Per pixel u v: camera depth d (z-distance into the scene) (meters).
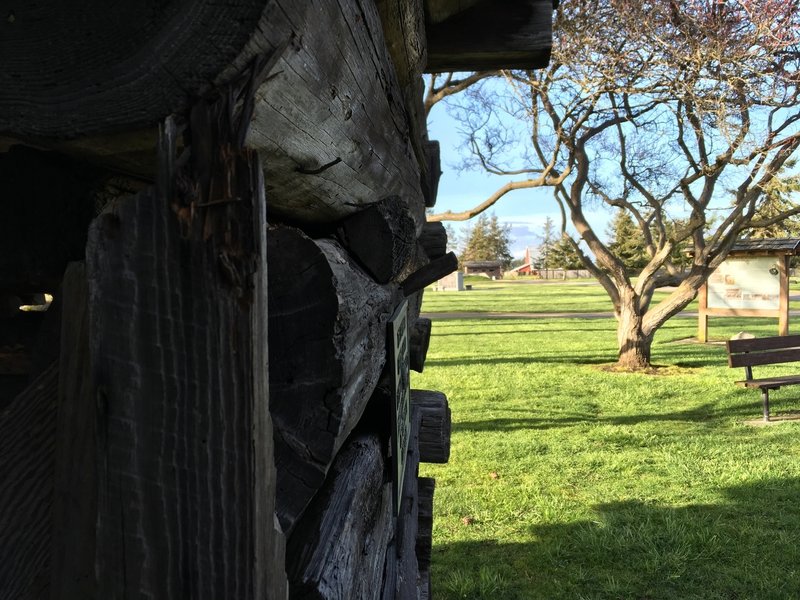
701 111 8.47
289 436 0.92
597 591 3.46
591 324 19.58
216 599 0.69
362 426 1.64
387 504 1.76
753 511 4.42
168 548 0.70
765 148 9.27
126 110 0.72
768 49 8.05
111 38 0.70
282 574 0.78
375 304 1.31
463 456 5.96
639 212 12.16
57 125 0.76
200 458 0.69
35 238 1.05
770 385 6.96
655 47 8.58
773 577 3.50
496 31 2.20
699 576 3.54
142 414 0.70
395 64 1.63
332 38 0.88
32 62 0.73
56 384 0.83
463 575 3.64
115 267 0.69
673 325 18.55
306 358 0.92
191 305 0.68
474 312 25.66
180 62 0.68
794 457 5.62
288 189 1.13
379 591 1.49
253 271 0.66
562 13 8.55
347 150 1.16
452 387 9.59
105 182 1.06
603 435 6.63
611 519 4.34
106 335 0.70
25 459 0.81
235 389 0.67
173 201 0.67
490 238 101.62
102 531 0.72
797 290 35.09
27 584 0.79
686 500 4.68
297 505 0.92
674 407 8.02
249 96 0.68
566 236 12.06
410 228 1.74
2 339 1.26
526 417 7.55
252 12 0.65
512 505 4.71
